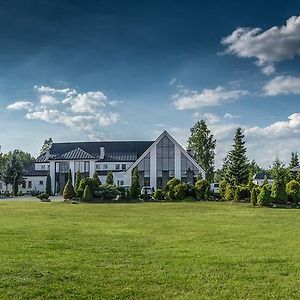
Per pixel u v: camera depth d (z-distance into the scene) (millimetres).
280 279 10672
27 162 126312
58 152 90562
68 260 12648
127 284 10094
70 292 9406
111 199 50062
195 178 70562
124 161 86000
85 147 90812
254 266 12078
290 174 60656
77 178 57500
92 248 14828
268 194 40625
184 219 26516
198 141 92312
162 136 71875
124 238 17391
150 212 32531
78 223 23562
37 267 11609
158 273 11133
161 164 71688
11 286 9734
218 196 51750
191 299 9016
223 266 12055
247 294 9391
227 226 22328
